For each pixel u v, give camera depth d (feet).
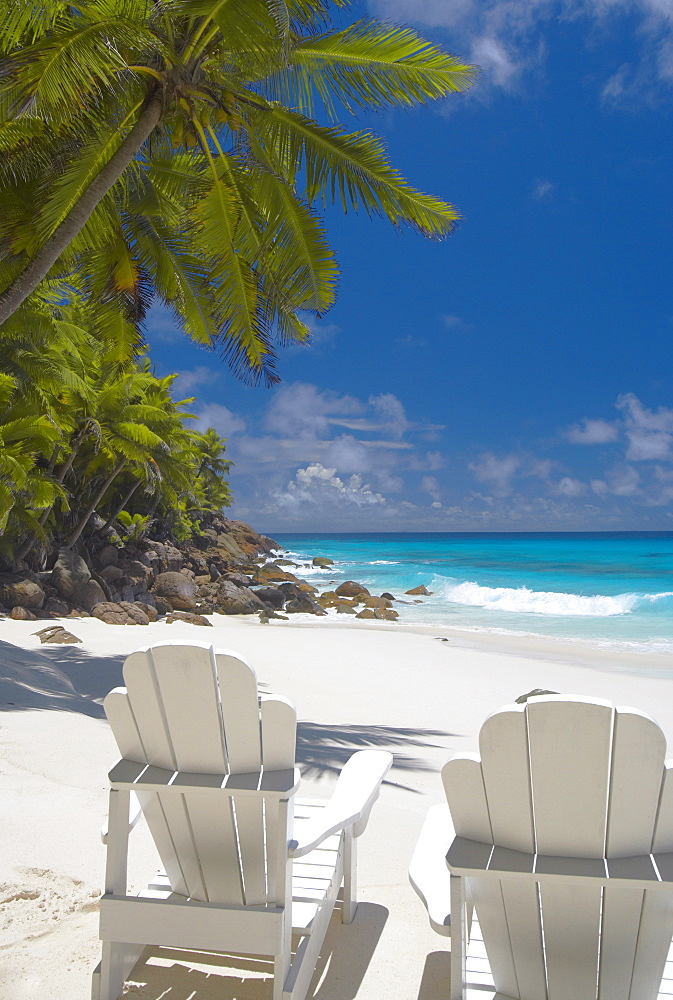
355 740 24.47
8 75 22.25
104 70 24.02
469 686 40.57
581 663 50.85
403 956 8.54
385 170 30.48
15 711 20.75
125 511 114.01
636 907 5.97
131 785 7.05
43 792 13.42
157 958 8.25
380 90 29.96
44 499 62.44
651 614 86.63
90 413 77.71
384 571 166.61
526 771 5.85
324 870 8.64
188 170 35.12
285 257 32.17
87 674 34.83
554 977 6.49
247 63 27.09
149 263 37.83
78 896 9.55
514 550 271.49
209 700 6.93
